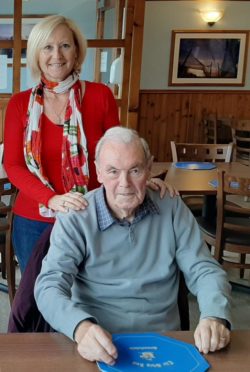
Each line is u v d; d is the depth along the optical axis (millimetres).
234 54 6723
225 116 6883
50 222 1787
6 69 3961
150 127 6895
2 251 2936
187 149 3752
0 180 2318
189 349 1040
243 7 6570
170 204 1424
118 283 1327
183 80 6766
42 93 1787
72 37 1762
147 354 1015
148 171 1351
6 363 960
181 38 6621
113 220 1329
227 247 2729
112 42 3928
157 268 1361
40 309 1188
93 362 975
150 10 6516
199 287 1293
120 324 1313
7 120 1807
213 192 2709
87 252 1334
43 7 3859
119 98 4027
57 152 1777
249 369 971
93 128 1829
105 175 1317
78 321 1061
